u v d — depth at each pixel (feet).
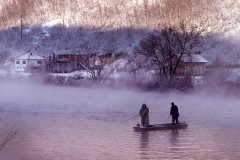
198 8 558.15
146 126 117.50
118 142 99.81
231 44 420.77
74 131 115.96
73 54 439.22
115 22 560.61
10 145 96.68
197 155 86.79
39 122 134.82
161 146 95.25
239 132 115.65
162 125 119.85
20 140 102.68
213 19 524.93
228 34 455.22
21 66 418.10
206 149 92.17
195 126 127.34
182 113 163.84
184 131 117.29
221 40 436.35
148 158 84.02
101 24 568.82
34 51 517.55
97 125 128.57
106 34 532.32
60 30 574.97
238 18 517.14
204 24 516.73
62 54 439.22
